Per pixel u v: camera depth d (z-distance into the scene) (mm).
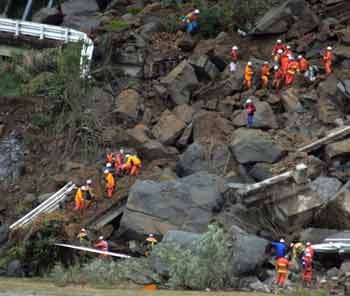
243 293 64250
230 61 113062
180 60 114125
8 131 104375
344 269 70375
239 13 123688
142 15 126312
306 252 69750
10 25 119875
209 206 82000
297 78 106625
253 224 80125
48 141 102375
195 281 68000
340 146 89875
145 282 70312
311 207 78688
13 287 66438
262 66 108312
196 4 127250
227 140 96938
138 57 114312
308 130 97812
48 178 96438
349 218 77125
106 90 109500
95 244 81750
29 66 113500
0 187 96688
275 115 101500
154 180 90250
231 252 71500
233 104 103750
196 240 72562
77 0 136375
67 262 79312
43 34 119625
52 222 81000
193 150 93688
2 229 85875
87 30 126562
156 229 81500
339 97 99750
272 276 71375
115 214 86688
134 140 99125
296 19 117688
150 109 106625
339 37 112750
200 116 100500
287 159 89875
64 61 108000
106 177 88812
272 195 79312
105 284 69750
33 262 79250
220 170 91938
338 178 86688
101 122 103562
